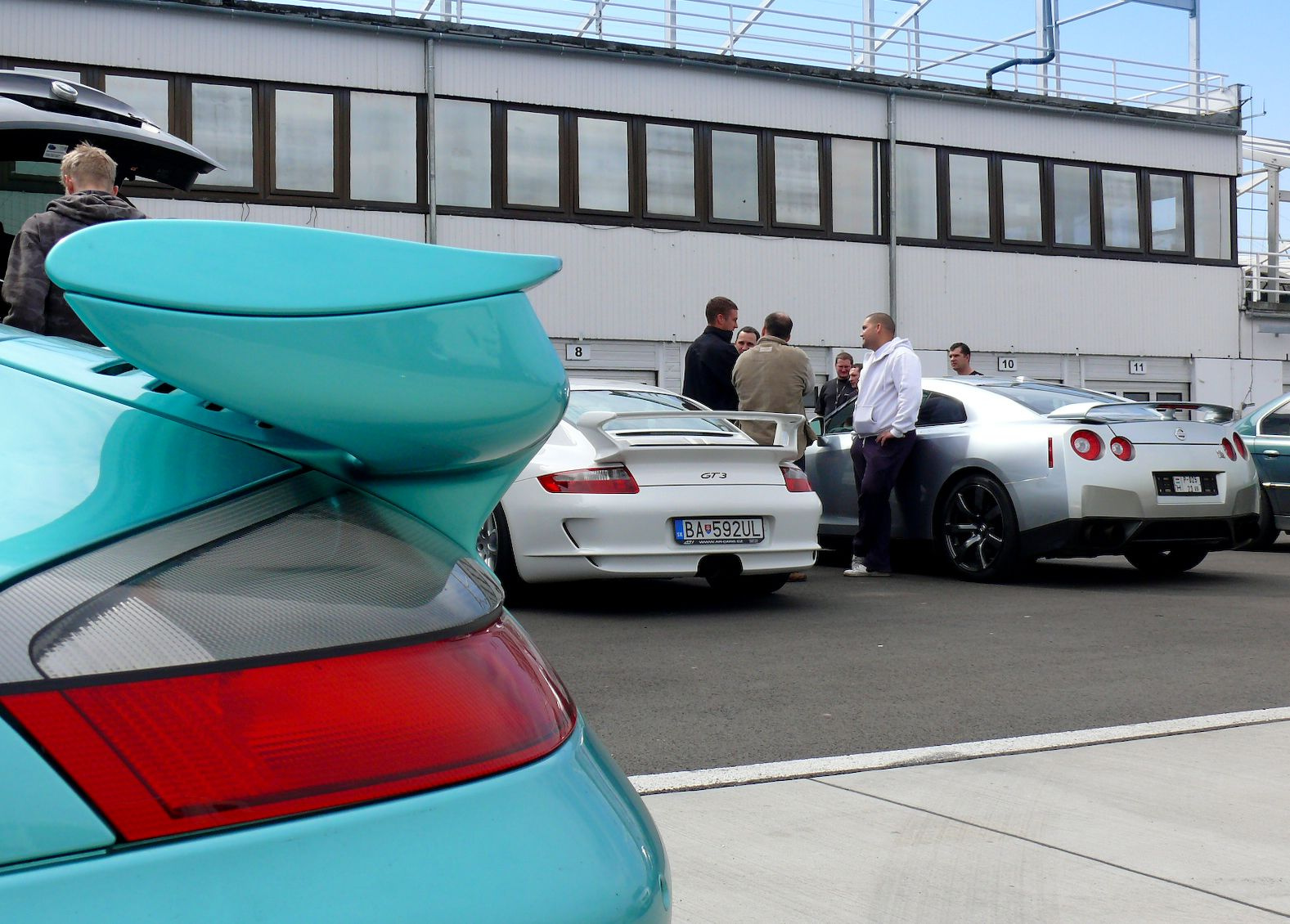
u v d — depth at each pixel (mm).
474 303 1000
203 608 886
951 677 4848
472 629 1024
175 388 1172
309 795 843
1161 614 6520
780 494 6520
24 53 15523
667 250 18766
